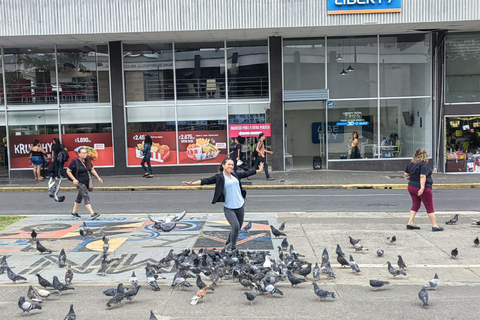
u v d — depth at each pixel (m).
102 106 21.16
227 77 21.03
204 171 21.17
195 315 5.37
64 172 21.05
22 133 21.28
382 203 13.58
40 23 18.64
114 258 7.75
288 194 15.70
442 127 20.50
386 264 7.37
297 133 26.69
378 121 21.02
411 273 6.92
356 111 21.06
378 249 8.16
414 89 20.88
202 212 12.31
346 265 7.03
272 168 21.14
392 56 20.80
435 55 20.36
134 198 15.13
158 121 21.14
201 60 21.03
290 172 20.62
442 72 20.42
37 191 17.64
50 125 21.23
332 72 20.97
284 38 20.88
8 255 8.06
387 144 21.05
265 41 20.91
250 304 5.71
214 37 20.36
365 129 21.08
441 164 20.64
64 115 21.23
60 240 9.09
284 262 6.74
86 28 18.64
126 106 21.03
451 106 20.38
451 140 20.56
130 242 8.87
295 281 6.17
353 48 20.84
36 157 19.73
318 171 20.83
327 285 6.42
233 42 20.97
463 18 18.03
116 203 14.08
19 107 21.23
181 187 17.50
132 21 18.62
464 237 9.01
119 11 18.61
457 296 5.93
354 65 20.91
